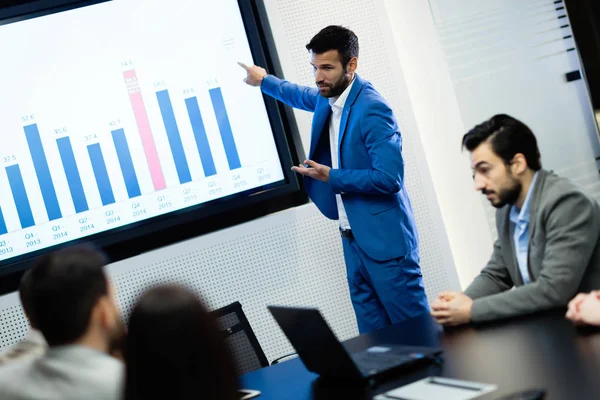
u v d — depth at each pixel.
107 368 1.72
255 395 2.19
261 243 4.44
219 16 4.43
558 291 2.31
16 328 4.16
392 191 3.71
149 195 4.33
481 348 2.11
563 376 1.74
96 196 4.28
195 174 4.38
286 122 4.56
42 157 4.23
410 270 3.83
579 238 2.33
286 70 4.54
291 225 4.49
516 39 5.00
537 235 2.41
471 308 2.39
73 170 4.26
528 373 1.82
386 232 3.79
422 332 2.45
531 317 2.30
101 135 4.29
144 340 1.37
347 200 3.84
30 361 1.76
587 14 4.93
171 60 4.38
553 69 5.00
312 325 2.05
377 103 3.74
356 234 3.83
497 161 2.41
